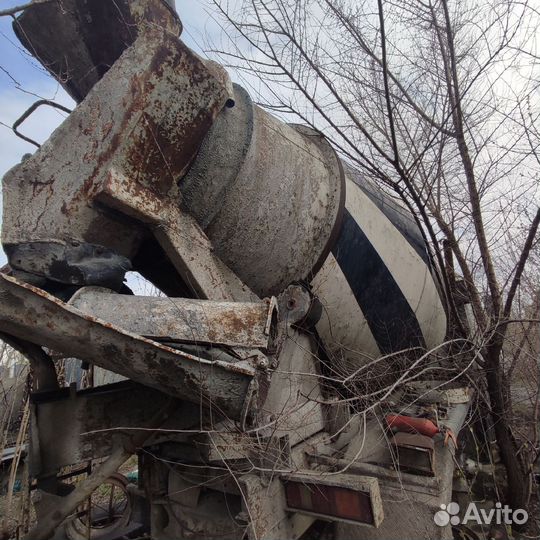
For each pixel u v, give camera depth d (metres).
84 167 1.85
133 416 2.21
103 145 1.83
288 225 2.58
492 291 3.33
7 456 4.30
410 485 2.19
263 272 2.61
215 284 2.15
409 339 3.27
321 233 2.73
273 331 1.83
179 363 1.69
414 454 2.27
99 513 3.37
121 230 1.97
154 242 2.24
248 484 1.86
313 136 3.08
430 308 3.48
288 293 2.46
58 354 2.40
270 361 2.06
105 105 1.89
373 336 3.06
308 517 2.23
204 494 2.35
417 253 3.40
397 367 3.13
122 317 1.75
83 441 2.13
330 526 2.37
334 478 1.92
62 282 1.82
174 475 2.37
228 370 1.68
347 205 2.86
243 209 2.43
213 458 2.05
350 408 2.75
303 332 2.54
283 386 2.28
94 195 1.80
